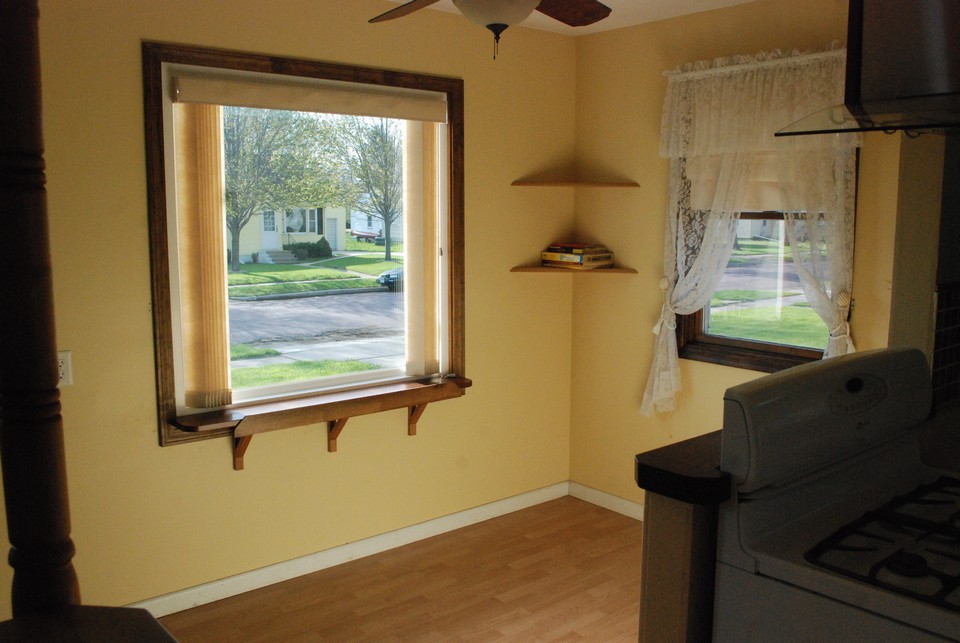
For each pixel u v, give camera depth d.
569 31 4.12
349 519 3.68
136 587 3.12
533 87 4.10
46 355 0.93
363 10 3.45
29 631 0.85
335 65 3.38
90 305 2.91
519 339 4.23
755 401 1.45
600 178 4.21
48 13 2.72
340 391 3.57
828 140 3.18
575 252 4.04
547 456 4.45
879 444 1.83
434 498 3.98
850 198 3.17
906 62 1.33
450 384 3.75
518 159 4.09
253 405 3.31
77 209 2.85
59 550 0.96
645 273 4.05
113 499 3.03
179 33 2.99
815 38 3.31
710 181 3.64
